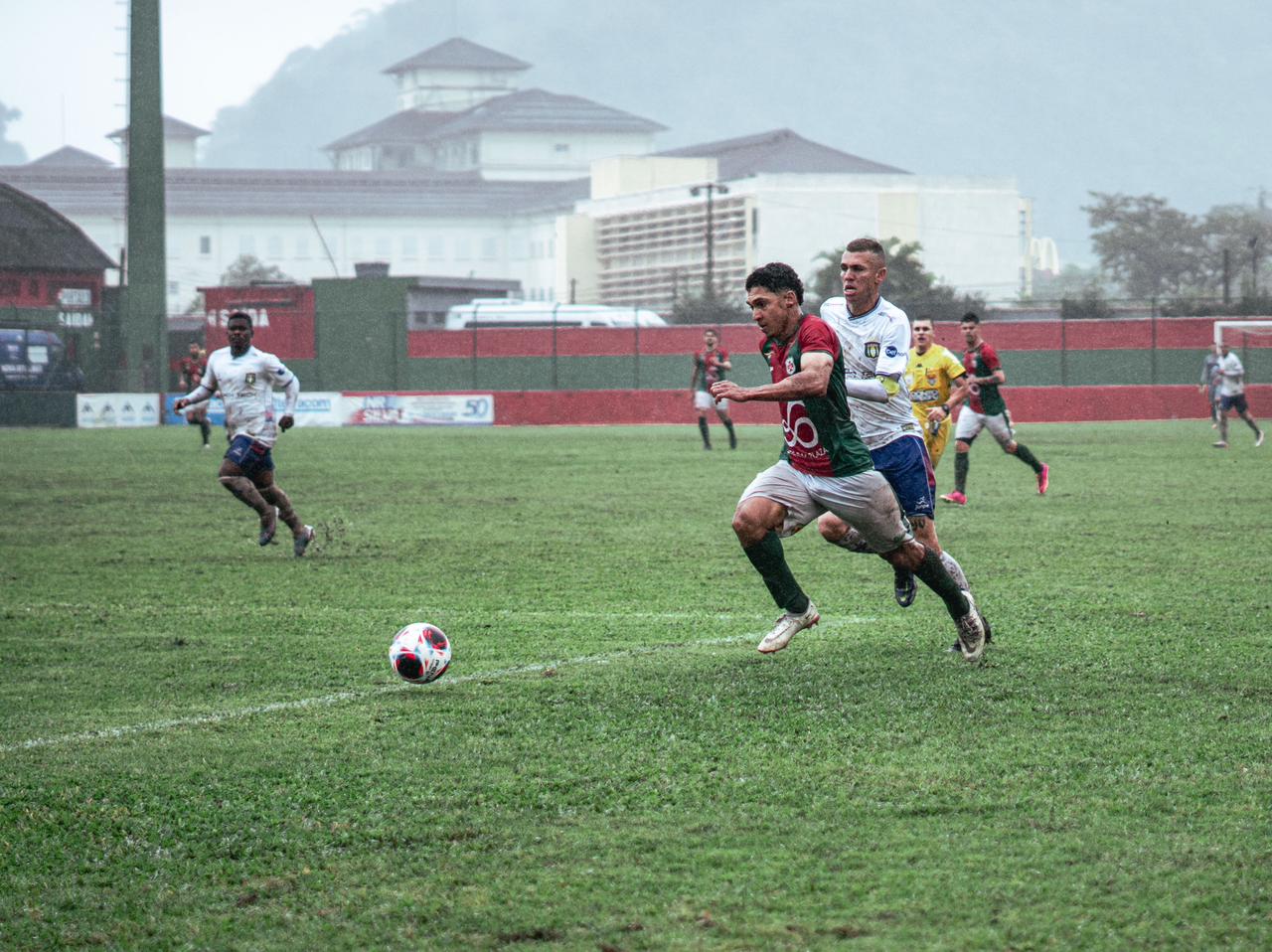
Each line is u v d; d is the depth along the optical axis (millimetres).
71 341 112562
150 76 103688
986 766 12641
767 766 12766
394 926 9531
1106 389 93188
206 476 52344
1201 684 15820
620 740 13750
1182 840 10719
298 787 12539
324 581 25625
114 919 9828
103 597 24016
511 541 31312
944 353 32469
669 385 115625
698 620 20953
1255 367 103750
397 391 110500
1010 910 9508
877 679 16234
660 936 9219
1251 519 33750
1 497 43812
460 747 13680
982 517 34688
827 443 16094
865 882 10016
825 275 166250
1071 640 18547
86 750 13930
